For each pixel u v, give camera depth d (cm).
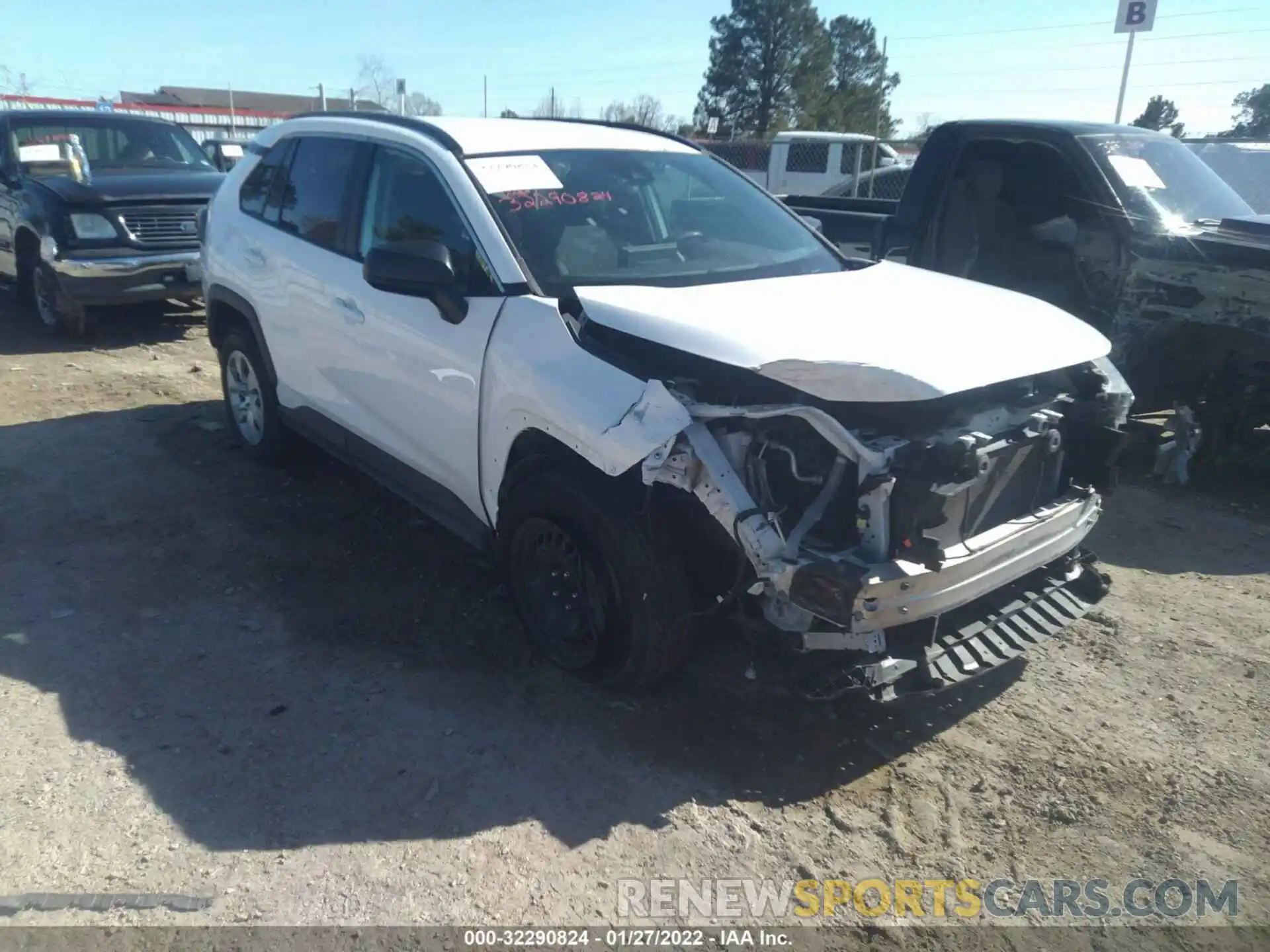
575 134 453
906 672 310
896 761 335
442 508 421
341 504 533
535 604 375
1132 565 490
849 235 738
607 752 334
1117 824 307
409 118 456
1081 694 376
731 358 303
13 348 871
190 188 928
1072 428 368
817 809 311
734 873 284
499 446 366
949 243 661
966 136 656
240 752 329
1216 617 437
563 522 344
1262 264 524
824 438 298
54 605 421
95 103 2728
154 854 284
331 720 347
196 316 1022
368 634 404
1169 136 674
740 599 319
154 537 488
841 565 282
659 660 335
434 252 361
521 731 344
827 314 335
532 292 365
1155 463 605
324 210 480
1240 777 329
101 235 865
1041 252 629
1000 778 327
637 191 430
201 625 408
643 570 324
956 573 299
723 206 454
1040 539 338
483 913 268
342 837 293
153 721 345
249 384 577
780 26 4950
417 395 408
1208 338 559
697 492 306
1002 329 333
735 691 367
